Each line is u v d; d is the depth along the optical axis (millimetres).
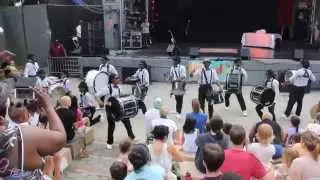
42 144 2232
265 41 19391
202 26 25969
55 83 12172
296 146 5422
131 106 9820
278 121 12469
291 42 23000
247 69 16953
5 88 2535
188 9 25500
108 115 9867
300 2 23859
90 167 8875
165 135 5906
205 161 3719
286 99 14688
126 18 20188
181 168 6734
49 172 6254
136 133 11320
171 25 25578
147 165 4488
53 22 19359
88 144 10258
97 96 11750
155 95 15336
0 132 2162
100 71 12523
